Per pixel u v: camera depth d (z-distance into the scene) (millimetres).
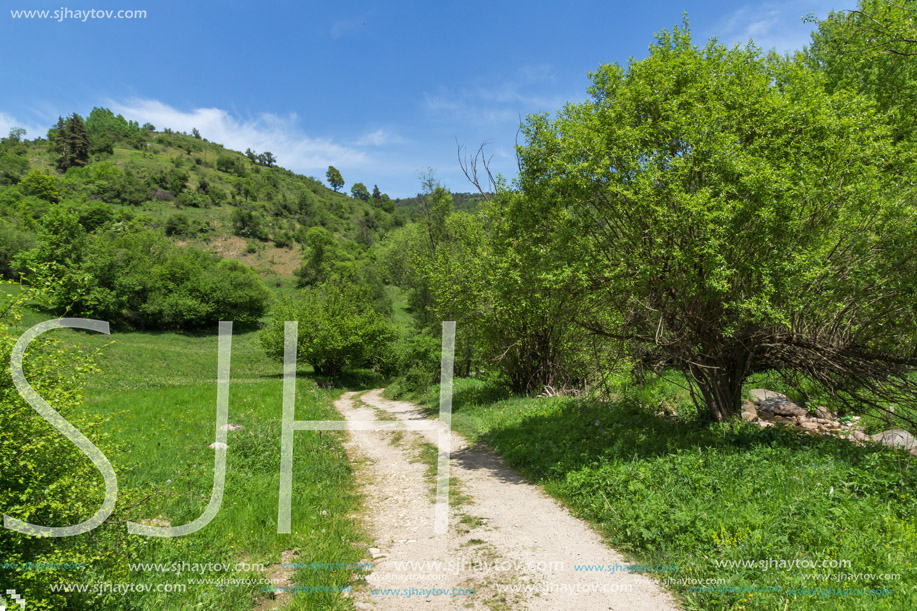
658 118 8867
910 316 8125
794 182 7957
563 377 17516
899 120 13180
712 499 6008
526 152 10281
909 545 4605
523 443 10500
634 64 9219
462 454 10953
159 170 164500
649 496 6309
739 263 8078
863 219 8328
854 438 9781
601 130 8992
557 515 6816
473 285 17391
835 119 8227
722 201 7559
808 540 4852
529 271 10281
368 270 80438
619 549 5578
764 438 8195
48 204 102938
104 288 56844
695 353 9211
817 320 8695
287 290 95188
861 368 8508
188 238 119625
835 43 12164
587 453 8516
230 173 196750
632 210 8266
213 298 69000
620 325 10523
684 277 8062
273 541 6145
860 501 5508
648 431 9422
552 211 10227
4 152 156125
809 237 8023
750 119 8398
